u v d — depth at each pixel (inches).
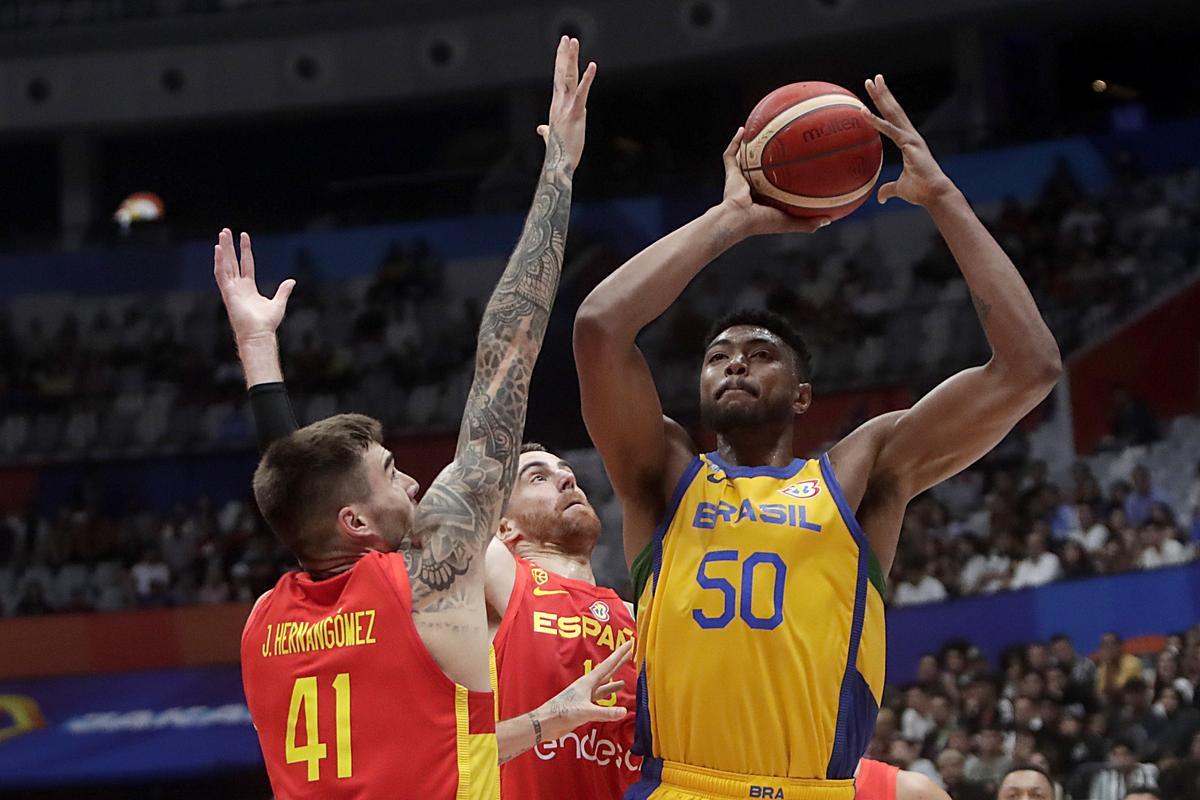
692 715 124.2
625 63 783.1
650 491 134.1
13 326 790.5
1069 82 808.9
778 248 709.9
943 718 431.5
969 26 738.2
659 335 690.2
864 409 647.8
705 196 737.6
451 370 724.0
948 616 486.9
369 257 780.0
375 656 111.1
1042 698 427.5
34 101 840.3
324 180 890.7
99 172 872.9
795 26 754.2
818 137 132.1
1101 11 729.0
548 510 183.2
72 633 596.4
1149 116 730.2
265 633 117.3
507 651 167.3
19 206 911.0
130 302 788.6
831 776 124.2
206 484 727.1
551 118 128.7
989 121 733.9
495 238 767.7
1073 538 499.2
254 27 820.0
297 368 743.7
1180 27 756.0
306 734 112.4
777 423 134.1
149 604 639.1
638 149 845.2
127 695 585.3
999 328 127.0
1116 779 379.6
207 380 751.1
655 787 127.0
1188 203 652.7
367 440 120.0
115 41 827.4
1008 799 213.5
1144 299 622.5
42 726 587.2
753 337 135.3
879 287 685.3
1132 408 585.3
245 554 661.3
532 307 120.8
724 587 124.7
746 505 127.5
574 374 703.1
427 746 109.7
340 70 818.8
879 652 128.0
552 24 790.5
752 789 122.4
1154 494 550.9
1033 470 546.3
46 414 753.6
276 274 784.3
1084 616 468.4
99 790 591.5
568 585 175.0
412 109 844.6
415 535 114.3
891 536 131.9
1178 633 453.1
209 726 574.6
